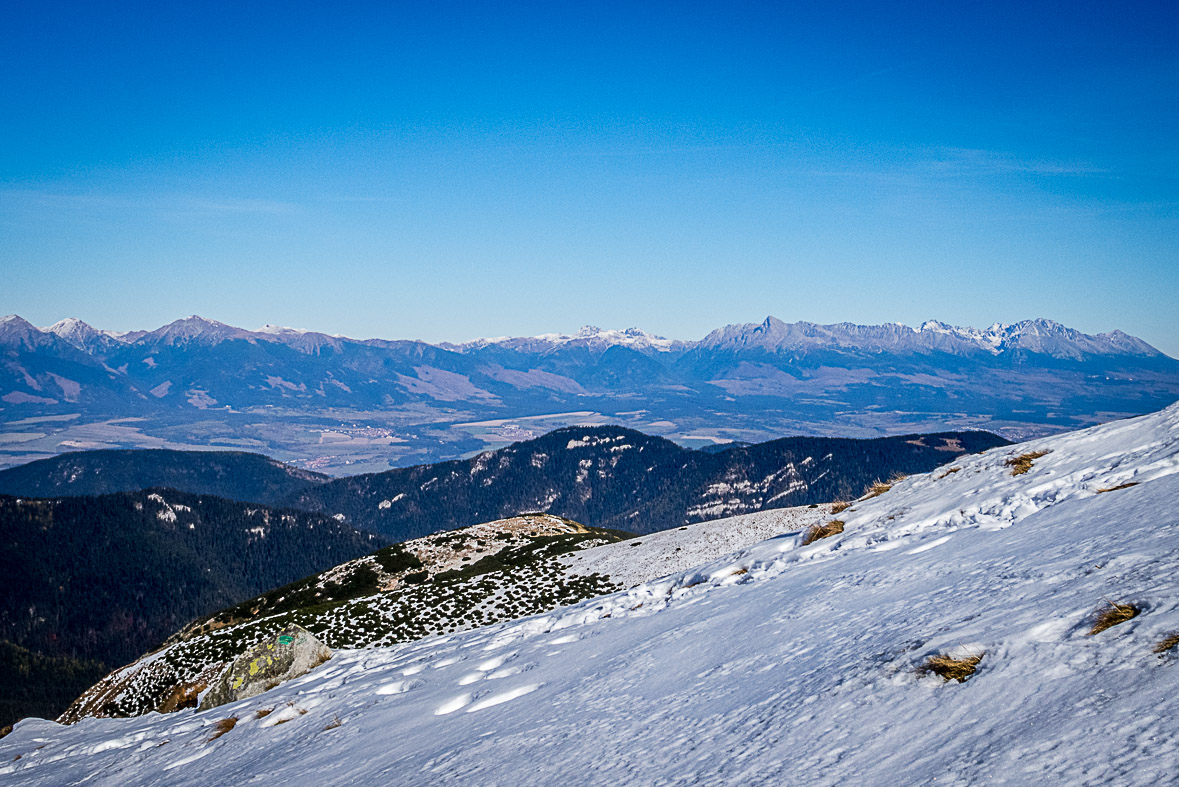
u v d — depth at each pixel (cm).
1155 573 735
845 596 1220
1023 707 579
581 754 882
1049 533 1152
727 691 943
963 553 1238
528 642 2011
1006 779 478
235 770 1506
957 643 754
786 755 662
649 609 1934
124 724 2817
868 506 2200
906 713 657
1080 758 467
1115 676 562
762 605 1402
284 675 2759
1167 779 400
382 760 1189
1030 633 705
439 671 1950
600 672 1325
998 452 2122
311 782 1206
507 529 10944
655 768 752
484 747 1053
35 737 2903
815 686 818
